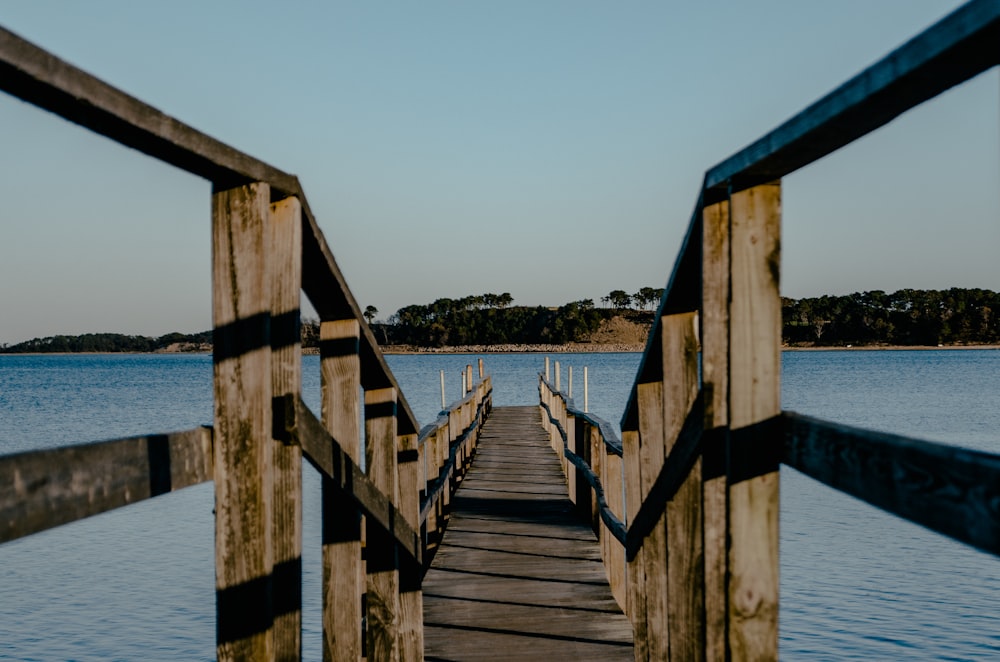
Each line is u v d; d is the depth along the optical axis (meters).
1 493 1.33
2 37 1.26
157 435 1.82
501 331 148.50
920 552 11.52
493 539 7.78
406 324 154.12
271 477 2.08
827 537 12.45
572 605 5.74
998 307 122.88
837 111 1.44
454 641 5.05
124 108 1.56
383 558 3.73
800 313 132.62
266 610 2.04
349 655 3.20
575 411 9.53
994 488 1.09
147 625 9.05
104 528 13.77
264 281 2.07
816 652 8.05
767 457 1.90
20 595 10.10
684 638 2.95
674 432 3.05
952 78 1.26
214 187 2.10
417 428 4.50
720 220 2.20
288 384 2.31
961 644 8.17
